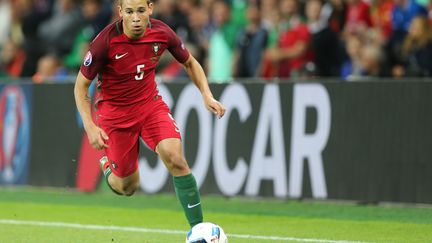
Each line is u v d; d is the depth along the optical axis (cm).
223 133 4006
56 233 3062
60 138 4441
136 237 2959
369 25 4691
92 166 4338
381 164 3647
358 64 4409
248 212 3562
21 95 4581
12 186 4603
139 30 2467
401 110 3603
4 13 6469
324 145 3769
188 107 4100
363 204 3691
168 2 5162
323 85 3772
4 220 3419
